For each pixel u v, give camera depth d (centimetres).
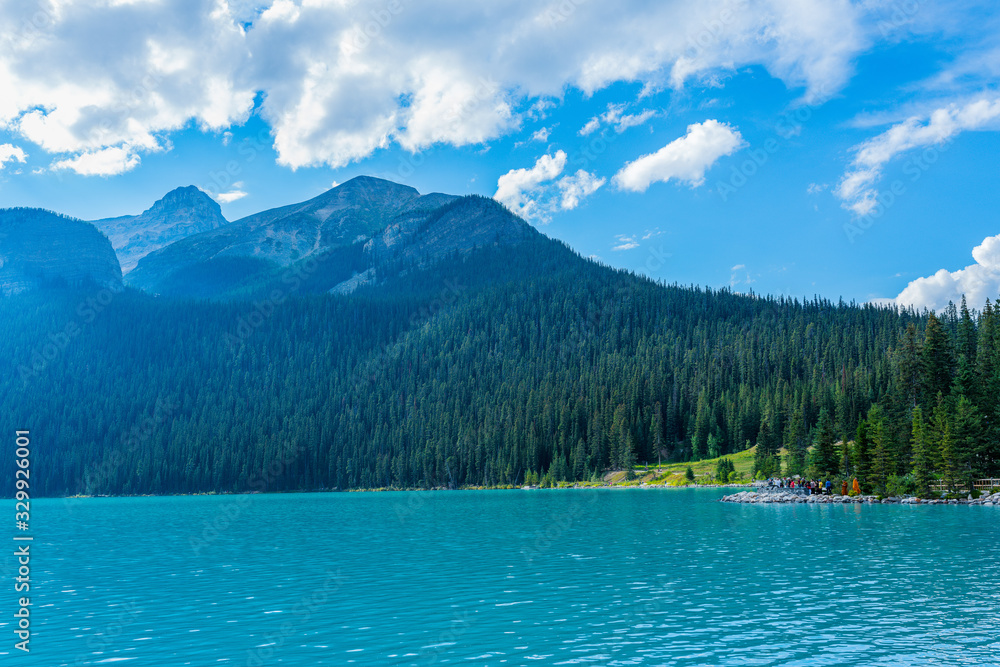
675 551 4669
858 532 5553
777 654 2277
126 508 13388
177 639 2608
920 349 11969
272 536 6450
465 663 2255
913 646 2334
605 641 2467
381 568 4209
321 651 2419
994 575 3562
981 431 9069
